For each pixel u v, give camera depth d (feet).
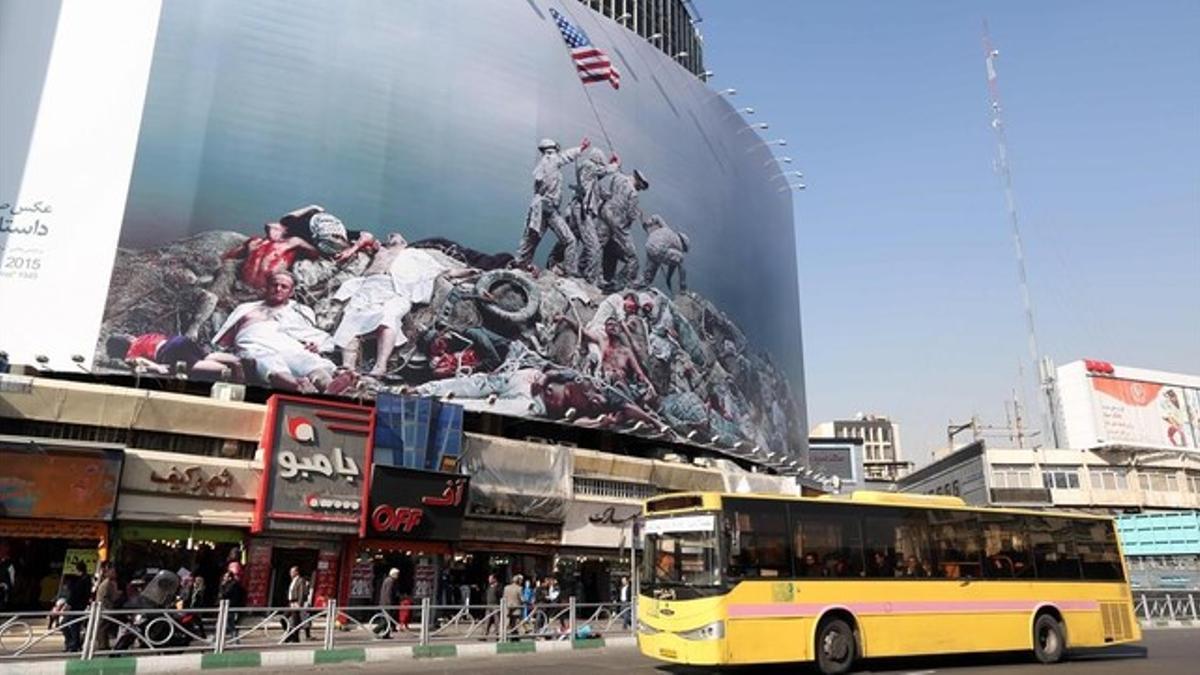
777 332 172.86
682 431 136.26
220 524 83.20
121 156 94.79
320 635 69.97
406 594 95.50
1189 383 255.09
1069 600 59.82
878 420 537.24
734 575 47.42
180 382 97.60
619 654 64.39
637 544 53.21
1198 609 120.67
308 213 103.71
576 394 121.60
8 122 93.50
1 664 45.03
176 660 49.60
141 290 91.91
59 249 90.58
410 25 118.32
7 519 74.54
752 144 177.47
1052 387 269.23
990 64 268.21
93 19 98.68
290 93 106.11
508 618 71.20
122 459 78.38
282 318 98.89
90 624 48.73
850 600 50.75
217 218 97.71
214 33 103.35
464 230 115.85
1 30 96.02
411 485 92.53
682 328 142.51
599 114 138.00
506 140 123.54
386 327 105.60
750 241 167.53
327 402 90.12
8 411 78.69
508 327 116.57
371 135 110.83
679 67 159.74
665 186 146.92
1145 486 243.40
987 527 58.44
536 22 132.87
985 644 55.06
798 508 51.37
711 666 54.24
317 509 87.04
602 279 130.72
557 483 109.70
